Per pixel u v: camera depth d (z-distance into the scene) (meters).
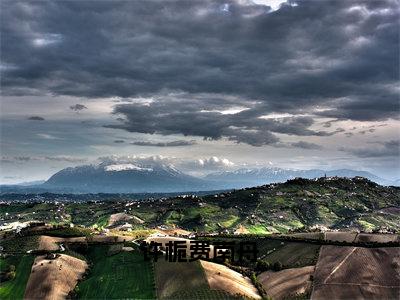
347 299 187.62
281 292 196.38
